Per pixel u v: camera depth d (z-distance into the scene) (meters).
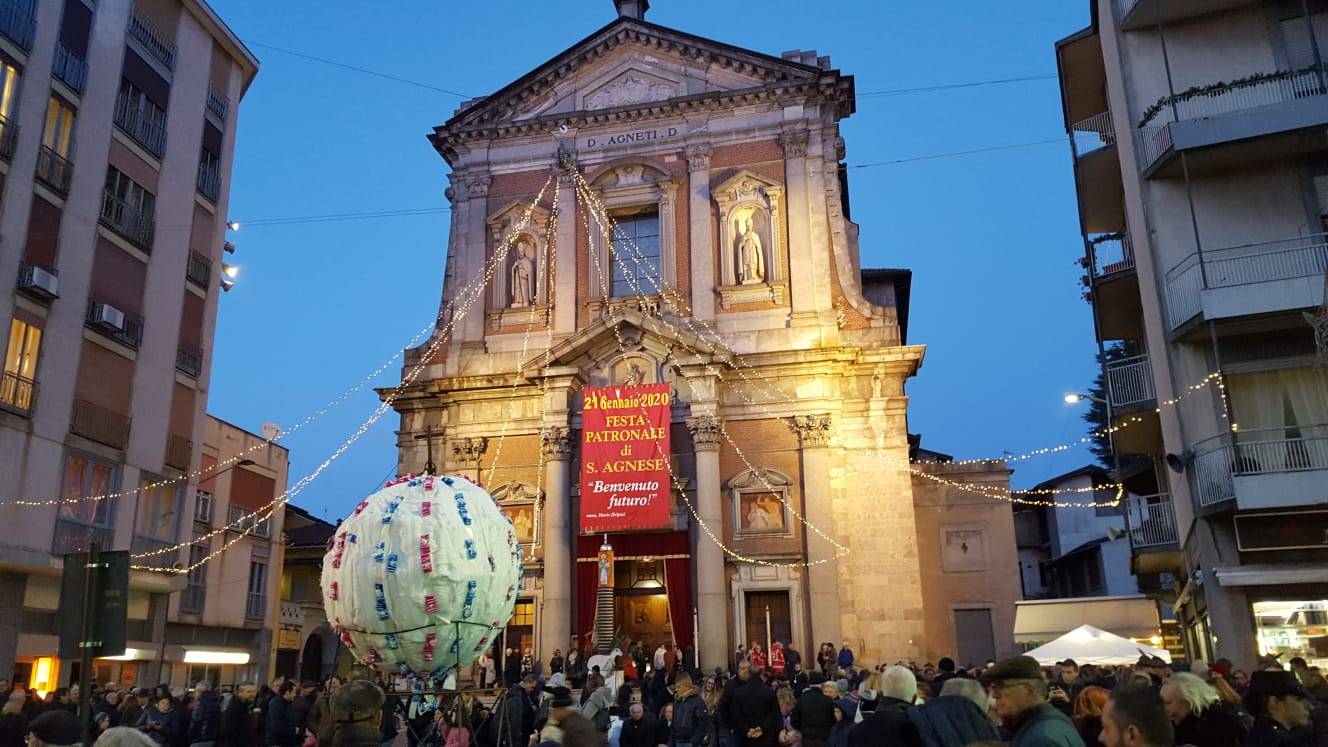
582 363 31.77
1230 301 19.02
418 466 32.47
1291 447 18.91
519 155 34.66
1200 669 11.10
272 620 33.47
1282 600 18.25
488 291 33.78
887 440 29.80
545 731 7.27
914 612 28.19
